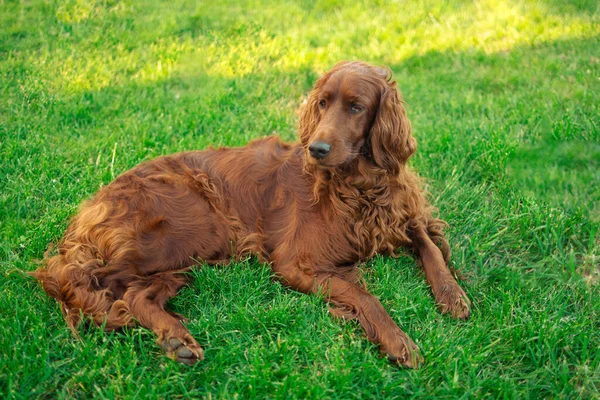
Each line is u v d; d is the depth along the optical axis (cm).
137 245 341
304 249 355
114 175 455
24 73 627
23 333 312
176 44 718
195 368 294
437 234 392
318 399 270
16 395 271
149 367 294
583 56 645
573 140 499
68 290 323
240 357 299
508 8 782
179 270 352
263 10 817
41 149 491
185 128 536
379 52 698
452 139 506
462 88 609
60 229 394
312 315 328
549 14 753
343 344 307
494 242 395
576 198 435
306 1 845
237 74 652
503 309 332
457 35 728
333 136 334
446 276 351
